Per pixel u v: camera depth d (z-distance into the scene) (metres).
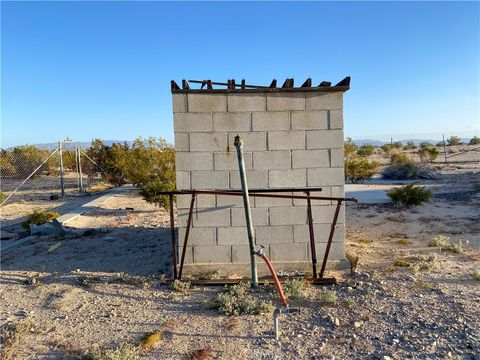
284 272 6.24
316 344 4.11
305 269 6.29
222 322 4.70
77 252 8.03
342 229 6.32
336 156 6.12
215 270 6.25
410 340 4.07
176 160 6.05
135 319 4.86
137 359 3.91
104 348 4.15
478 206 12.23
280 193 6.16
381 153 45.81
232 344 4.18
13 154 20.75
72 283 6.21
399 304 4.93
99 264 7.19
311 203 6.24
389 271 6.24
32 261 7.47
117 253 7.89
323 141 6.10
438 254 7.20
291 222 6.23
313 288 5.67
